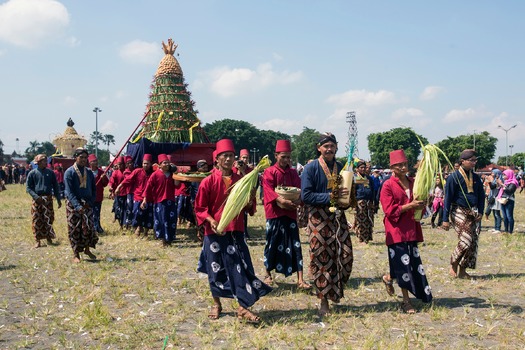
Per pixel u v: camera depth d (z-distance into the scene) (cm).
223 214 555
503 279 796
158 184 1112
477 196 793
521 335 529
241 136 10681
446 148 10019
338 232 603
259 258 985
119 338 528
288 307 646
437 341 515
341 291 604
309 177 601
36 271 864
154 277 813
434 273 841
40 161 1117
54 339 531
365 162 1160
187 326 569
